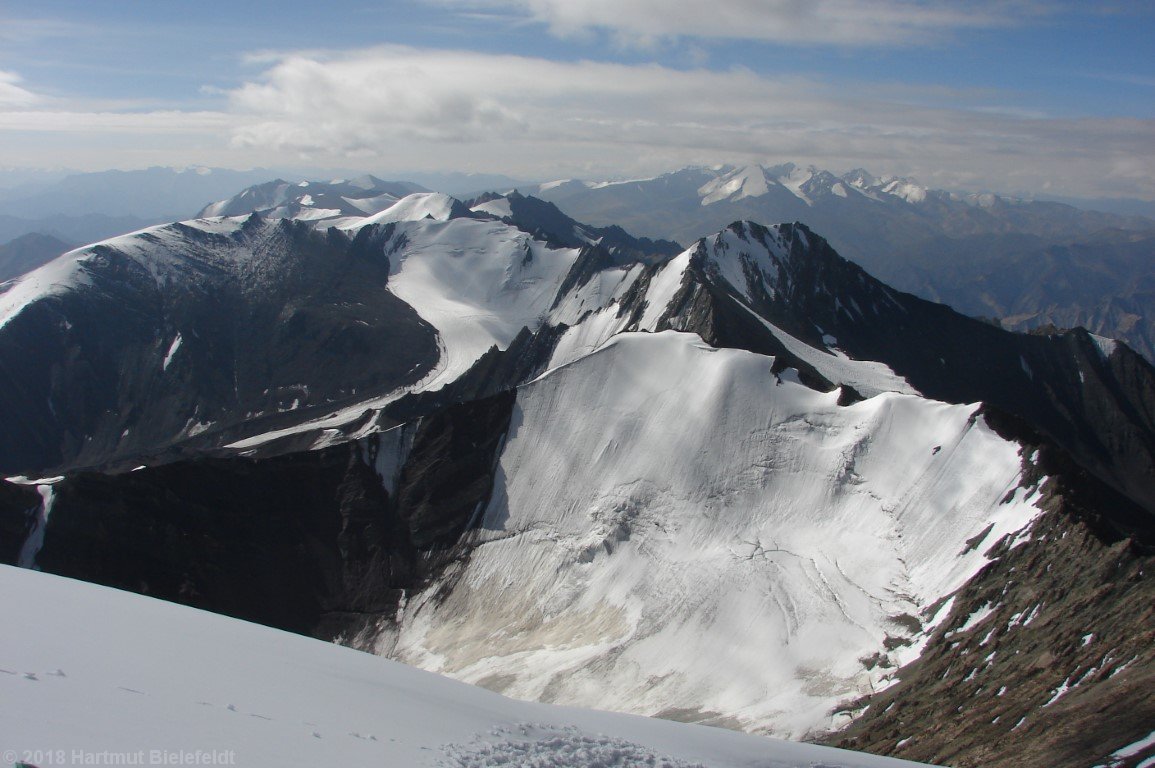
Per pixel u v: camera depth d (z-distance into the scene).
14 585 29.48
